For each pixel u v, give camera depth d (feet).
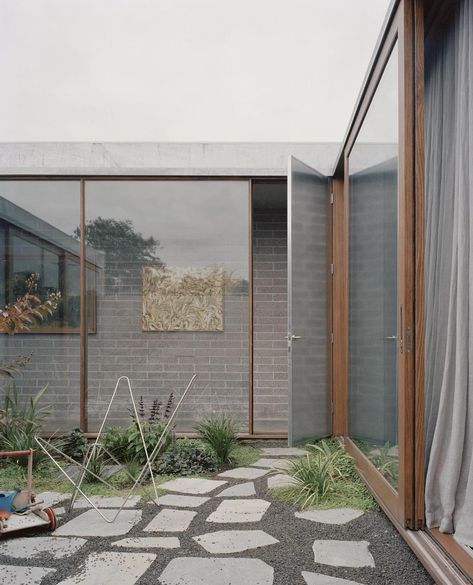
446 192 9.72
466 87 8.79
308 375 17.81
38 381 18.83
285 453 17.03
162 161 19.33
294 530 10.52
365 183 13.48
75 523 11.07
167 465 14.89
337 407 18.83
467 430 8.79
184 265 19.07
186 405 18.76
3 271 19.10
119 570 8.80
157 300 19.02
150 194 19.22
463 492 8.87
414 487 9.29
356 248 14.84
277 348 19.35
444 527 8.84
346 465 14.56
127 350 18.92
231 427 17.16
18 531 10.45
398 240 9.82
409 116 9.41
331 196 19.29
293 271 17.21
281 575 8.54
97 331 18.95
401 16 9.60
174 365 18.88
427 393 10.18
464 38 8.79
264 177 19.11
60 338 18.92
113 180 19.24
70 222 19.15
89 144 19.33
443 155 9.88
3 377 18.79
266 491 13.08
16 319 16.26
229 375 18.86
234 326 18.95
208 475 14.61
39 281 19.04
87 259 19.10
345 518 11.16
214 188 19.21
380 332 11.88
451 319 9.08
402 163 9.53
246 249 19.10
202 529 10.63
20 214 19.20
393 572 8.62
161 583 8.32
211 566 8.91
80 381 18.79
